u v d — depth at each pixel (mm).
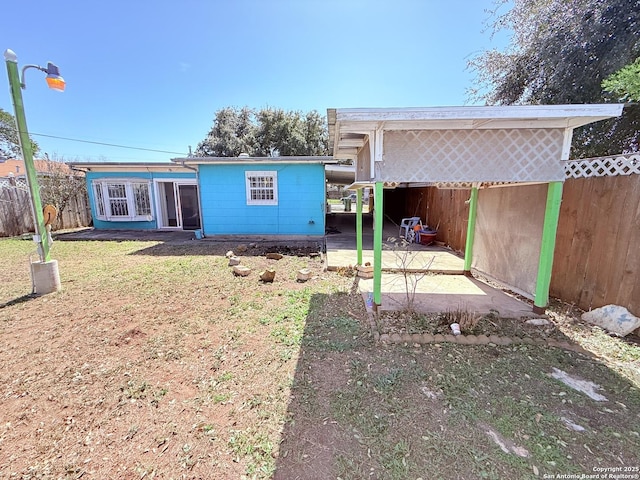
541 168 3229
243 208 9656
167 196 11930
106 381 2367
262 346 2898
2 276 5320
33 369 2529
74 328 3291
